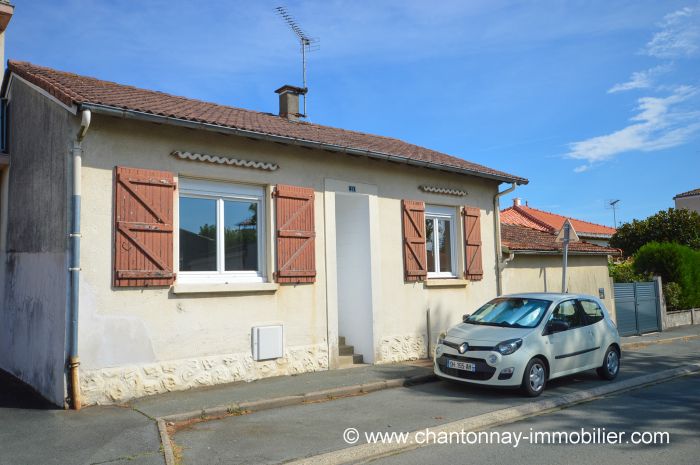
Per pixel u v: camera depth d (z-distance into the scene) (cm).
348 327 1130
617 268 2228
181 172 837
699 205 3866
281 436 620
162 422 646
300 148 995
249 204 941
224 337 862
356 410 746
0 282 1021
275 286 923
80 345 721
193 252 862
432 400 810
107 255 754
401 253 1158
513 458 551
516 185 1354
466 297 1279
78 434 604
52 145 798
